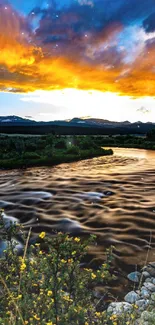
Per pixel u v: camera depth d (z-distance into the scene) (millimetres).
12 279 2727
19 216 9102
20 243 6719
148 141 64250
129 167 22344
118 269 5484
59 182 15242
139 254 6113
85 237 7148
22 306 2412
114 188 13492
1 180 16172
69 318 2377
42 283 2605
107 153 36406
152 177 16812
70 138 40375
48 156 27656
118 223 8188
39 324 2324
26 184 14734
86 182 15188
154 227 7773
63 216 8992
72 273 2566
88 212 9414
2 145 33000
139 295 4152
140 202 10641
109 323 2719
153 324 3010
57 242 2377
